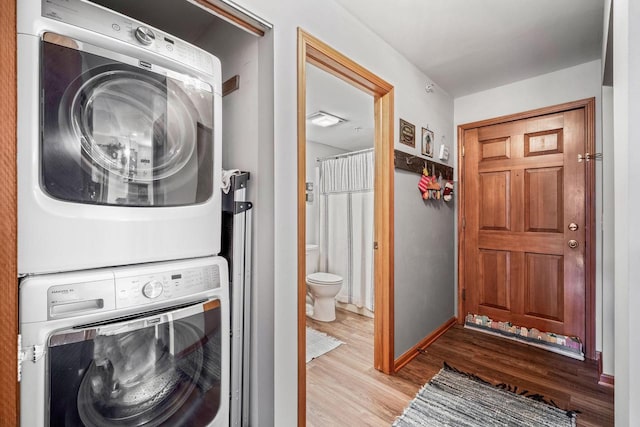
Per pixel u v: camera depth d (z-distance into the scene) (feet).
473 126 9.64
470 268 9.77
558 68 8.05
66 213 2.67
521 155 8.79
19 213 2.45
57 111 2.63
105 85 2.92
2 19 1.96
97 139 2.88
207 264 3.67
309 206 13.21
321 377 6.80
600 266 7.46
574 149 7.94
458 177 10.01
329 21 5.28
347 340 8.79
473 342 8.65
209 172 3.81
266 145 4.39
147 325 3.04
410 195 7.79
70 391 2.62
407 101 7.62
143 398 3.09
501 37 6.63
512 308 8.93
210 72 3.82
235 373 4.27
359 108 9.66
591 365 7.31
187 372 3.43
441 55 7.39
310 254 11.95
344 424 5.28
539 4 5.56
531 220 8.63
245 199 4.53
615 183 3.06
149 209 3.23
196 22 5.38
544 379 6.69
